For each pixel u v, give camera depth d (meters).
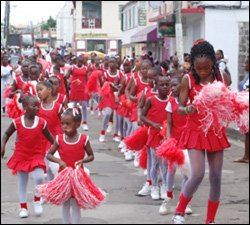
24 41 56.31
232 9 19.56
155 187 7.01
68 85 13.29
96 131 13.38
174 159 5.89
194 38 21.45
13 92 10.48
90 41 56.16
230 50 19.70
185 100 5.54
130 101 9.22
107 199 6.99
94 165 9.20
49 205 6.80
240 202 6.89
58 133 7.48
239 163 9.43
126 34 42.41
